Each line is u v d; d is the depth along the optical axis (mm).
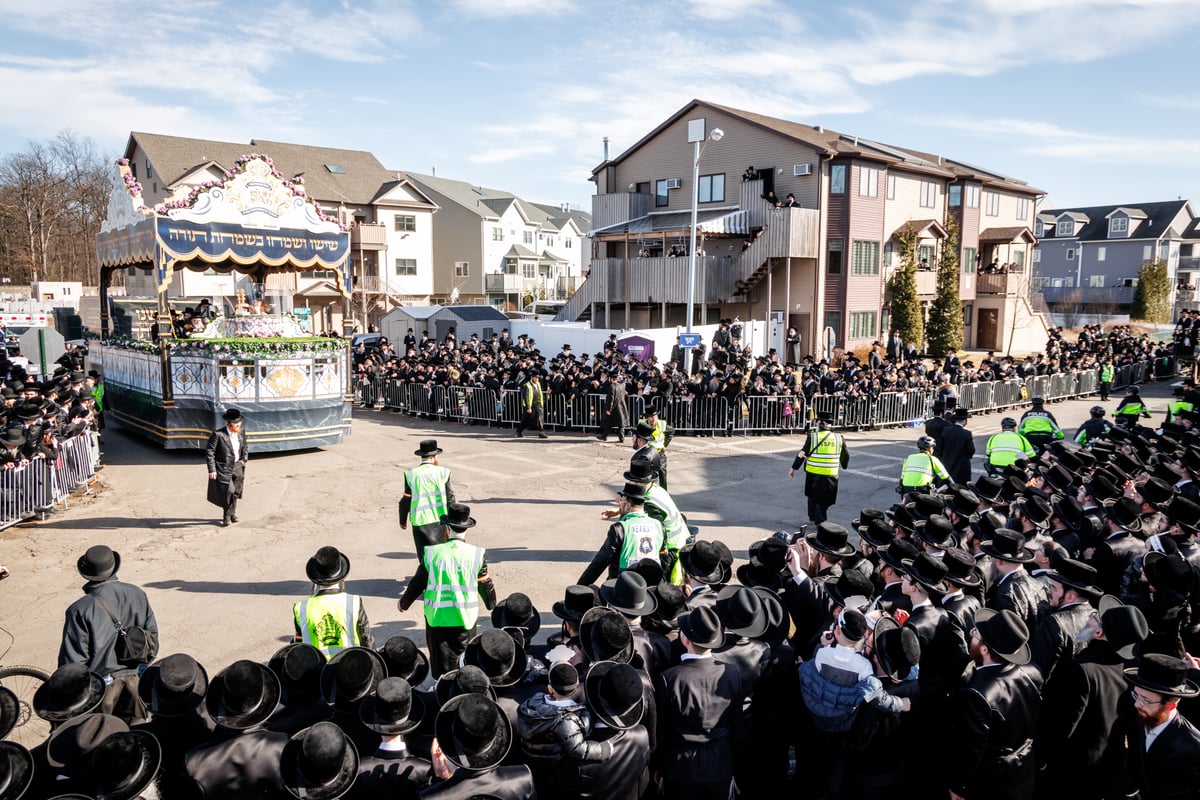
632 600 4781
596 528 11836
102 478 14766
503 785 3305
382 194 49625
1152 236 64375
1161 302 59125
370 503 13227
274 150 48688
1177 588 5121
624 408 19484
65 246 69312
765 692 4586
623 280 34594
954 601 5125
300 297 45375
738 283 33906
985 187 42531
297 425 17109
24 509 11664
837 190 33625
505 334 29266
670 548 7035
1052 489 8539
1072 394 29047
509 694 4133
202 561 10195
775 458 17500
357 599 5176
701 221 32656
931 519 5965
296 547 10828
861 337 35125
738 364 24219
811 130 39000
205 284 41406
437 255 61719
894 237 36500
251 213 17625
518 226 63031
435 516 8344
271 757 3484
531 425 20125
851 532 11812
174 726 3656
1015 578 5535
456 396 22641
